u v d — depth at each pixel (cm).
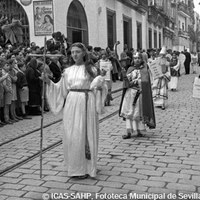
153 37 3678
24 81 1023
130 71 783
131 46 2819
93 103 541
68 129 532
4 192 500
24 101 1032
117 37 2469
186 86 1881
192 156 639
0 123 943
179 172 559
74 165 534
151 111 773
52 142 761
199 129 857
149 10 3412
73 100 534
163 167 583
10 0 1647
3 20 1509
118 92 1620
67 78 548
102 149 695
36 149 711
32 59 1070
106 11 2255
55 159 642
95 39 2083
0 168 599
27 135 834
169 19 4509
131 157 641
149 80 777
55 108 554
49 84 548
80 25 1941
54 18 1605
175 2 5153
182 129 859
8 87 952
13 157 661
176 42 5225
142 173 558
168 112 1107
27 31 1636
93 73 548
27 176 559
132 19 2852
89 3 1989
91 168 536
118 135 808
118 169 579
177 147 699
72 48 549
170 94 1557
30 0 1612
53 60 1123
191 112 1097
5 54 1067
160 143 732
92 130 535
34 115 1096
